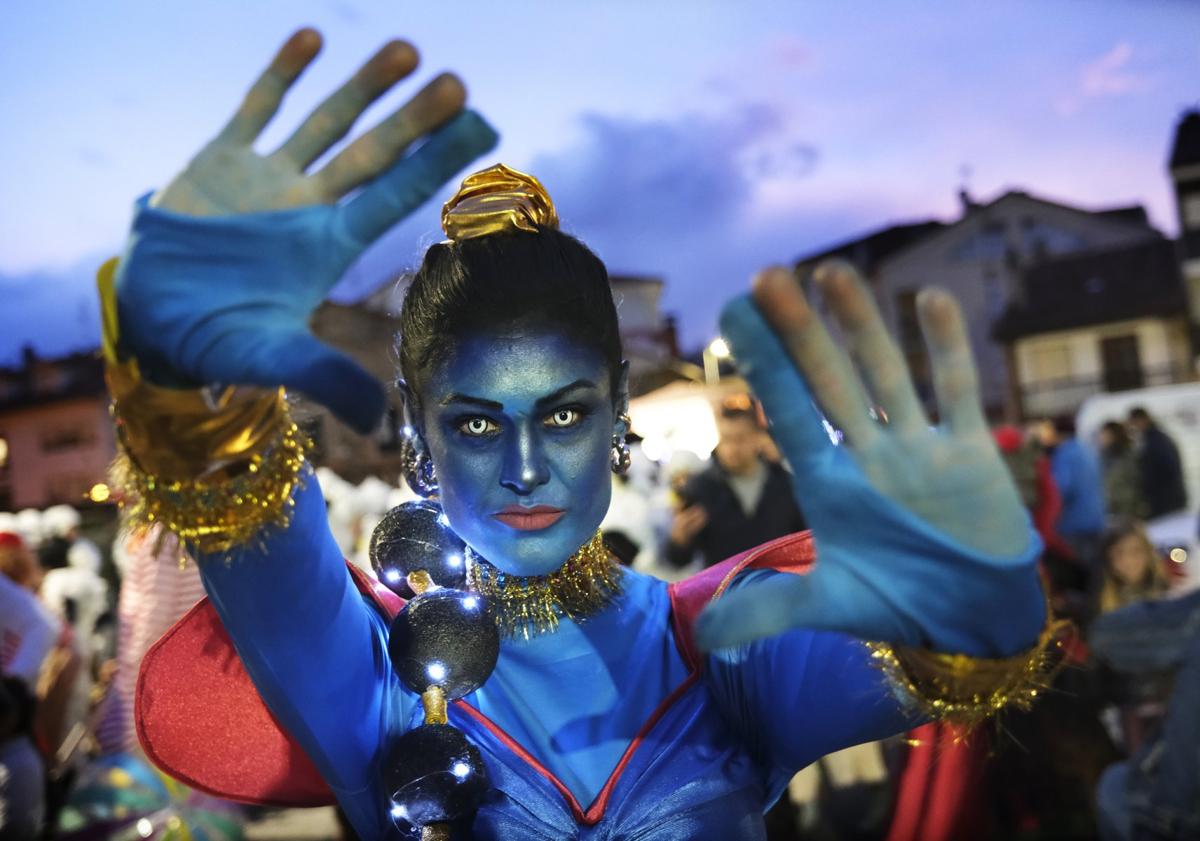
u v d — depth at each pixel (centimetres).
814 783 441
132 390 112
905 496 104
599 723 152
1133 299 3625
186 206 104
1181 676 340
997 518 106
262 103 106
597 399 141
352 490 774
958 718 123
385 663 153
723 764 152
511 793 147
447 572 159
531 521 139
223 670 157
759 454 489
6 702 410
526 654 156
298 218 102
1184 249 3578
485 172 151
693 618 160
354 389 99
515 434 138
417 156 102
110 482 123
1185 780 330
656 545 623
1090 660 416
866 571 105
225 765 160
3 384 3628
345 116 104
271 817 603
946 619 108
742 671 156
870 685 141
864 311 102
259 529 123
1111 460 1102
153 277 102
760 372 104
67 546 700
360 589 156
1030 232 3947
